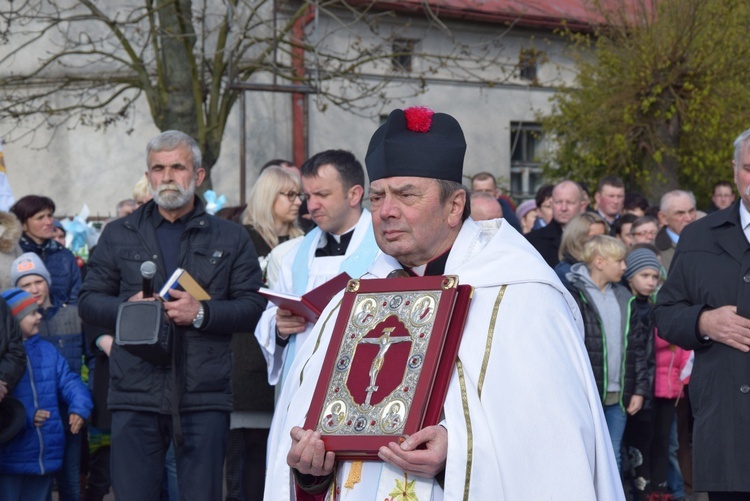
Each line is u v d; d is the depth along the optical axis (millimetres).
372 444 2816
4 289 6680
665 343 7508
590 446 2785
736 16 18078
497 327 2855
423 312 2904
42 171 17984
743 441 4609
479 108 20406
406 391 2830
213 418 5266
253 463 6582
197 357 5223
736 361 4633
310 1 14305
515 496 2715
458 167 2986
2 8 17438
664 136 17922
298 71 17125
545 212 10266
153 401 5168
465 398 2807
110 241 5430
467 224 3059
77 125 17953
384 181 2977
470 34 20047
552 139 19469
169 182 5328
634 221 8766
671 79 17500
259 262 6086
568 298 2980
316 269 5203
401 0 18547
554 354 2822
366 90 15688
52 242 7512
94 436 7055
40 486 6129
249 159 18703
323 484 2988
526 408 2762
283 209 6727
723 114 17594
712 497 4758
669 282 4938
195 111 14734
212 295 5383
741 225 4734
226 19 14656
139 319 4980
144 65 15297
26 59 17719
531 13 20109
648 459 7320
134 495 5172
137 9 14906
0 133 17969
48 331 6941
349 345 2971
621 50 18125
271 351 5266
